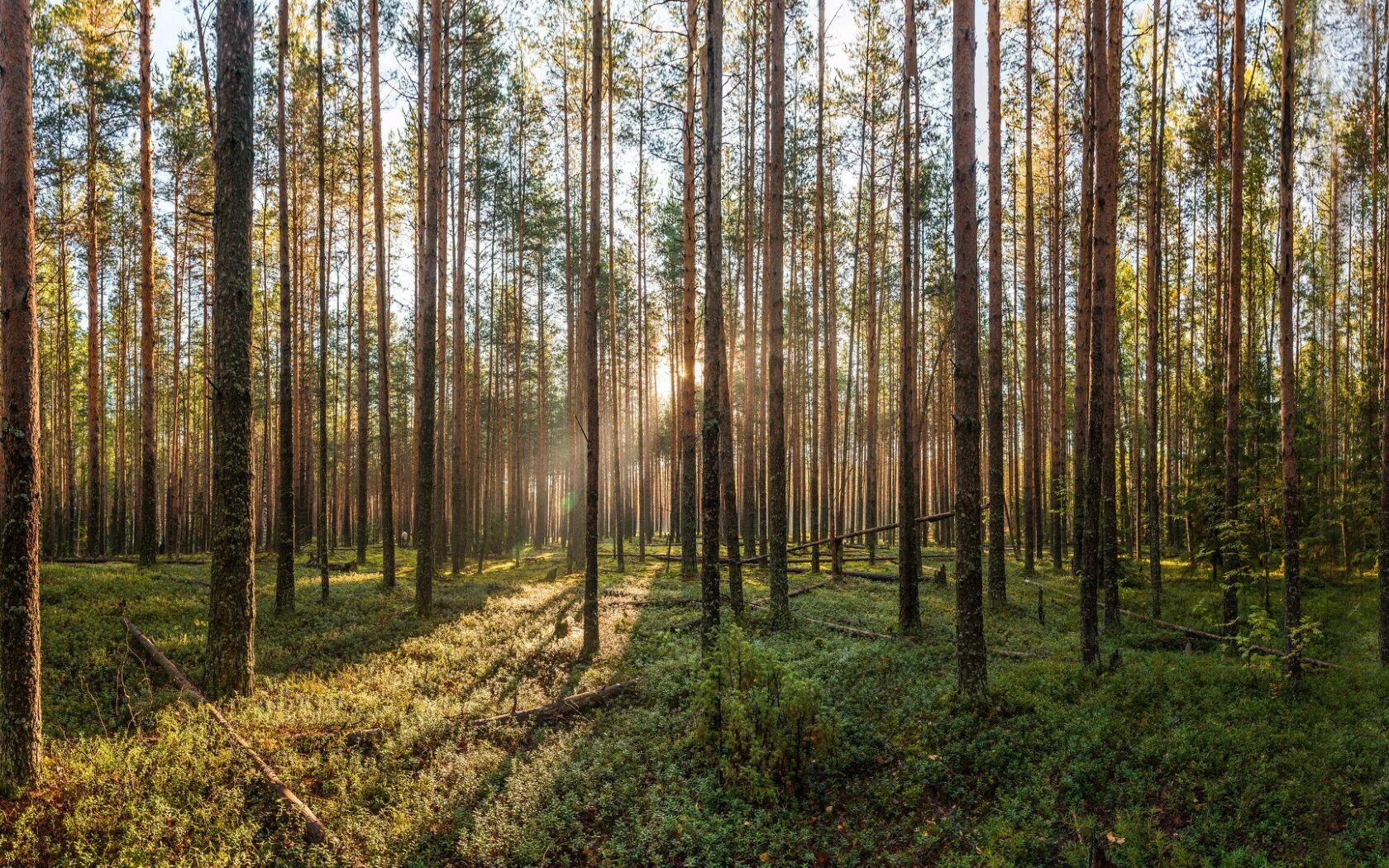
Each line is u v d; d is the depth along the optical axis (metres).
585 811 7.16
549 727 8.98
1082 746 7.44
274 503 33.72
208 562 23.08
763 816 7.03
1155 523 14.69
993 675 9.89
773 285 13.87
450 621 14.12
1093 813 6.59
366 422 25.70
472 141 25.58
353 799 6.95
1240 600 12.54
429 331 14.89
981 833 6.48
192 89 22.81
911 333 13.46
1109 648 11.38
